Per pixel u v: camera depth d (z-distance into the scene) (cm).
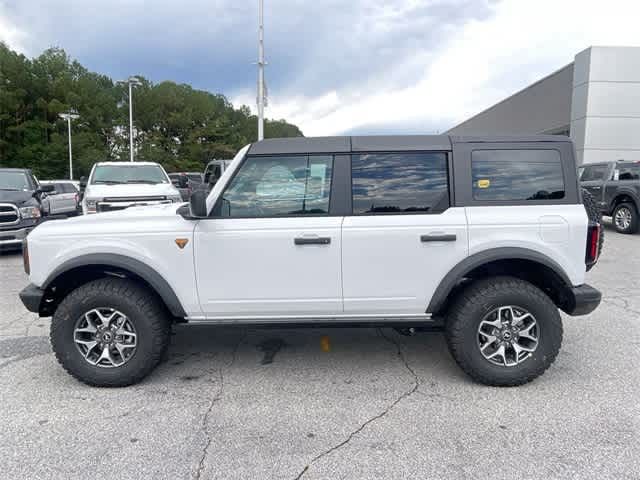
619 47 1595
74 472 227
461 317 311
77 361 316
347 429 266
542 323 308
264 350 393
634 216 1030
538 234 308
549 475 223
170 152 5825
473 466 230
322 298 315
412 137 324
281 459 237
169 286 313
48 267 314
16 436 259
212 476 223
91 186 920
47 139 4456
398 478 221
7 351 389
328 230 308
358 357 376
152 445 250
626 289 586
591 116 1622
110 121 5300
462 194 312
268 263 311
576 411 284
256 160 318
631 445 247
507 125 2592
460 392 312
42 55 4731
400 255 310
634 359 364
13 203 798
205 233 309
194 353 387
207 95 6631
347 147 317
